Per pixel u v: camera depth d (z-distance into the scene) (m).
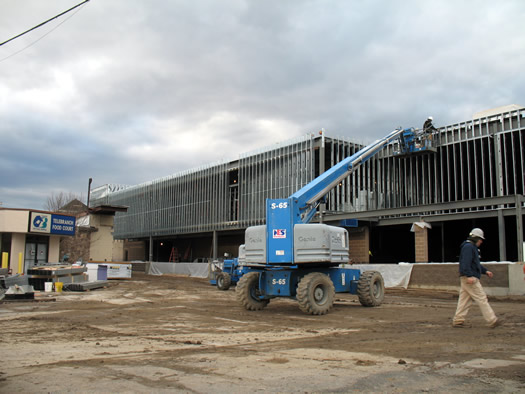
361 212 31.84
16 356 6.93
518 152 32.44
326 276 13.96
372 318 12.58
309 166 38.44
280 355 6.84
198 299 19.38
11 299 17.70
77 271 25.86
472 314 12.78
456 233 37.72
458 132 35.66
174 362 6.32
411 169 38.19
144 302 17.70
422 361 6.21
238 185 45.47
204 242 55.44
